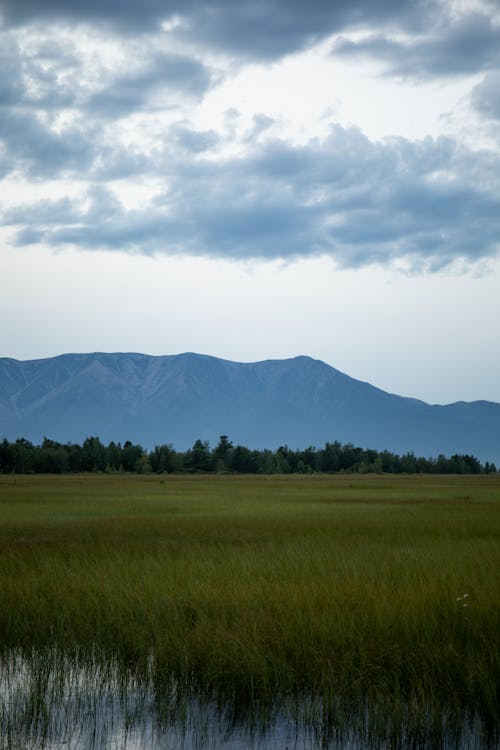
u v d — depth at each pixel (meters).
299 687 21.95
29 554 48.62
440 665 22.16
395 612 26.95
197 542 55.66
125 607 29.59
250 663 22.36
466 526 68.69
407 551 47.53
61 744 19.08
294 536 61.06
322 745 19.09
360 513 88.88
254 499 127.38
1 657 26.11
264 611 28.08
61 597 32.31
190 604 29.86
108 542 56.53
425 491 168.38
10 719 20.64
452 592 29.95
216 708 21.38
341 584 32.94
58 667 24.75
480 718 20.23
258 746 18.98
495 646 22.83
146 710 21.38
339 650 23.73
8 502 113.25
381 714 19.94
